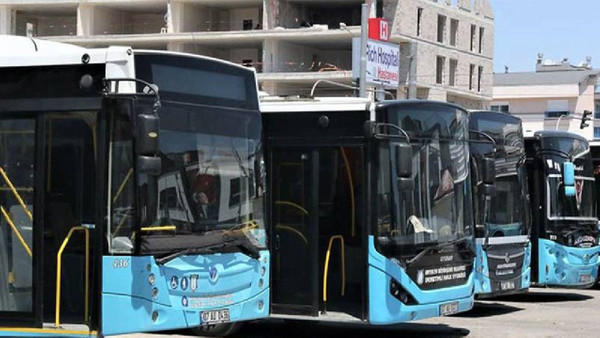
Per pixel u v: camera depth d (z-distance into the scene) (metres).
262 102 15.38
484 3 81.50
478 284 18.44
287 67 68.88
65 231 10.98
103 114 10.80
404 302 14.16
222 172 11.85
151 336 15.23
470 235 15.45
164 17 72.56
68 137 11.02
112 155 10.77
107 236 10.78
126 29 73.94
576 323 17.73
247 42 69.44
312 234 14.90
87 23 71.75
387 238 14.15
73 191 10.96
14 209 11.21
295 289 15.02
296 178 15.10
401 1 69.06
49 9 72.81
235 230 11.92
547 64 117.81
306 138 15.00
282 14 69.00
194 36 69.19
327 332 16.64
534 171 21.59
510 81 109.69
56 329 10.95
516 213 19.44
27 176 11.16
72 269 10.95
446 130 15.22
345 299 14.59
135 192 10.70
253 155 12.37
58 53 11.09
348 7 69.94
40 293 11.05
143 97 10.67
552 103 107.25
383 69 47.88
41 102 11.13
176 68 11.42
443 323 17.83
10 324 11.14
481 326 17.30
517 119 19.84
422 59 71.94
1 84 11.33
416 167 14.60
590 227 22.23
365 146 14.37
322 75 66.25
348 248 14.60
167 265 11.01
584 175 22.33
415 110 14.73
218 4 70.81
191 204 11.38
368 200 14.23
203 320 11.40
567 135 22.05
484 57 81.94
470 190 15.65
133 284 10.75
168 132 11.23
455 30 77.44
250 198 12.23
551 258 21.42
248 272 12.06
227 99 12.08
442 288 14.74
